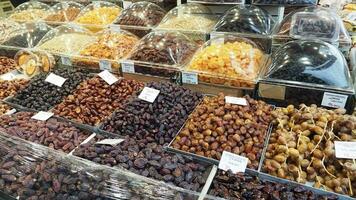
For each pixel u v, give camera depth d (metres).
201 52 1.19
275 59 1.07
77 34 1.48
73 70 1.24
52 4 2.06
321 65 0.95
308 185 0.70
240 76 1.03
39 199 0.70
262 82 0.98
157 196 0.65
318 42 1.08
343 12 1.61
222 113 0.88
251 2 1.52
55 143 0.85
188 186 0.68
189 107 0.98
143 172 0.71
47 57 1.33
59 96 1.09
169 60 1.16
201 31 1.41
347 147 0.71
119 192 0.67
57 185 0.70
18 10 1.91
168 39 1.27
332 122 0.77
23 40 1.47
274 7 1.51
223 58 1.09
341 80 0.92
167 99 0.98
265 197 0.65
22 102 1.08
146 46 1.24
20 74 1.35
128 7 1.70
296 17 1.30
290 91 0.94
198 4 1.63
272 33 1.33
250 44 1.22
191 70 1.10
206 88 1.10
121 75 1.24
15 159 0.78
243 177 0.70
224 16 1.46
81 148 0.80
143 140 0.85
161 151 0.79
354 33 1.42
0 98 1.13
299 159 0.72
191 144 0.82
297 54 1.02
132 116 0.92
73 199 0.67
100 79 1.12
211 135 0.83
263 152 0.78
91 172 0.71
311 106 0.85
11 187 0.73
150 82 1.09
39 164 0.76
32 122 0.94
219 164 0.75
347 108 0.89
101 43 1.34
